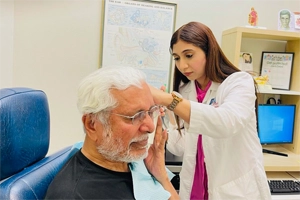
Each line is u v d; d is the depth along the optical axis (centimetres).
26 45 178
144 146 87
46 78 184
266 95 224
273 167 182
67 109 190
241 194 121
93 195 81
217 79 122
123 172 92
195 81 137
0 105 79
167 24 197
